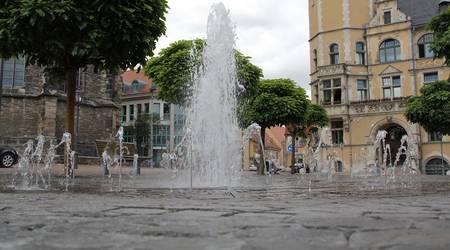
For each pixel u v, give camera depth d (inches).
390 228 131.4
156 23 534.6
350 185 473.4
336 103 1760.6
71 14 464.8
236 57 917.8
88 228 129.5
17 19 453.1
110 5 479.8
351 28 1797.5
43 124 1594.5
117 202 222.8
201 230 125.8
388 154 1699.1
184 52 880.9
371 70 1777.8
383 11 1781.5
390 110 1668.3
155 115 2549.2
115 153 976.9
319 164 1759.4
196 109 577.9
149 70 920.3
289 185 454.6
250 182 537.3
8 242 107.5
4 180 484.1
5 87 1592.0
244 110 1067.9
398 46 1747.0
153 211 177.5
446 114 1037.2
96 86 1833.2
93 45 484.1
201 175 555.8
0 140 1542.8
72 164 533.0
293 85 1133.1
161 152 2743.6
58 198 249.8
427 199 259.1
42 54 533.3
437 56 721.0
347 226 135.0
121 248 99.6
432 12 1764.3
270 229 128.6
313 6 1929.1
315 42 1902.1
